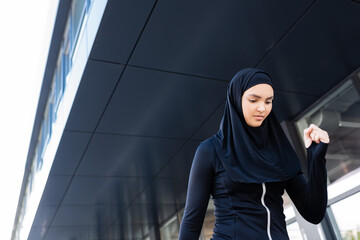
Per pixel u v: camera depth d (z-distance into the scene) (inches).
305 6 127.9
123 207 308.0
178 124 197.6
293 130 198.4
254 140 45.8
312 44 147.6
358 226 159.3
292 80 168.9
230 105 46.4
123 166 234.2
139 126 194.1
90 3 160.2
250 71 44.6
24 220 439.2
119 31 133.8
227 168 44.6
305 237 177.9
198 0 122.5
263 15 131.1
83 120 183.6
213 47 145.4
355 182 161.9
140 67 152.5
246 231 42.2
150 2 122.5
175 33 136.9
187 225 46.5
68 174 234.8
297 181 48.1
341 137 172.4
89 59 145.6
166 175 256.1
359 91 163.8
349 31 142.3
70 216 314.3
